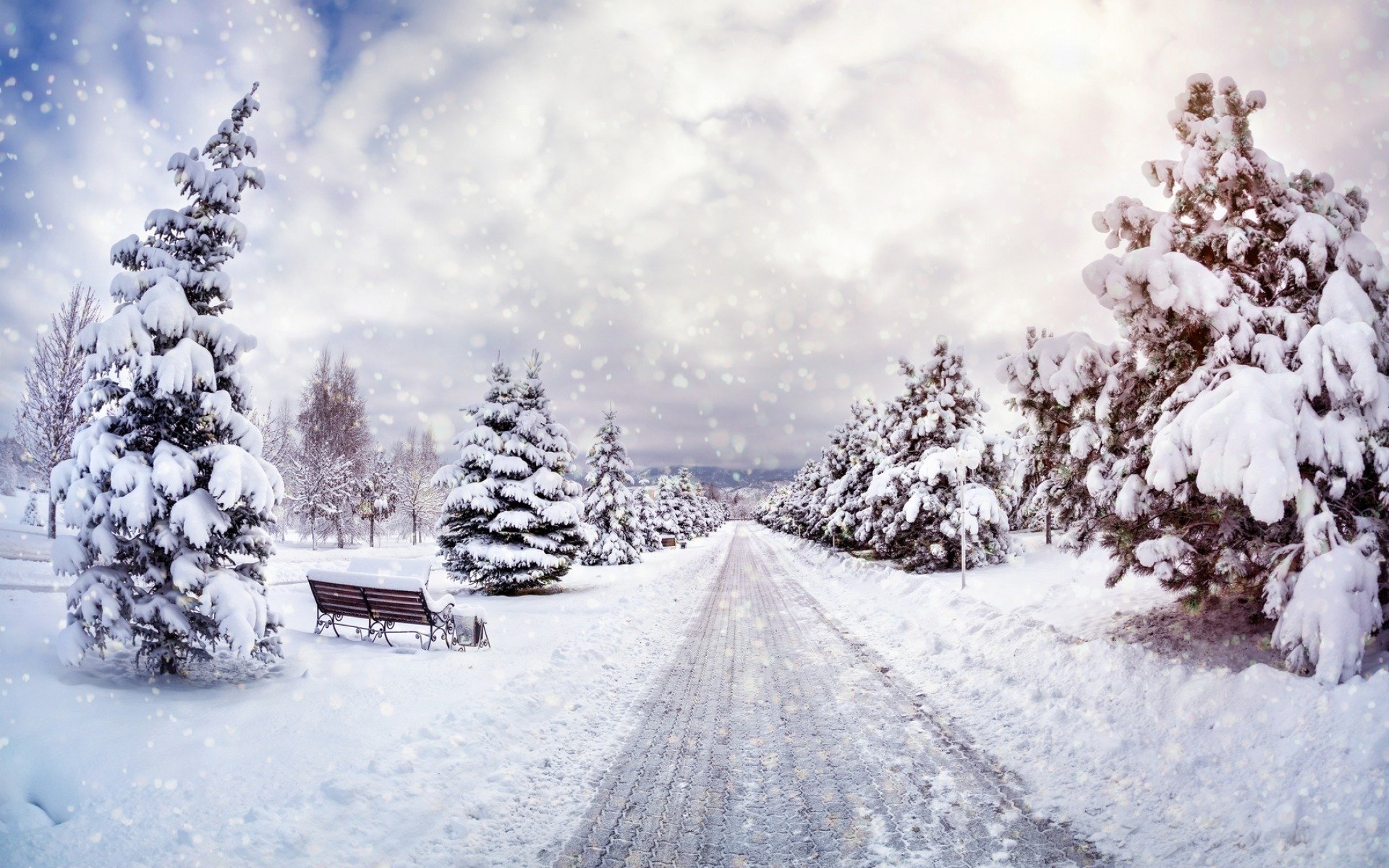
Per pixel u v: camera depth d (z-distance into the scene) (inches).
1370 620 219.3
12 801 183.5
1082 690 277.7
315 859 155.2
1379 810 152.5
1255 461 235.6
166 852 155.6
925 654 410.0
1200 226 315.3
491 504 799.1
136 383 298.0
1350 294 259.4
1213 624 313.4
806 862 159.3
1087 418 328.8
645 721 278.4
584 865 157.8
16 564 693.9
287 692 293.6
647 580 957.8
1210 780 187.6
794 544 2032.5
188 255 327.6
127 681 289.6
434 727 247.1
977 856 159.9
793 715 286.5
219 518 303.9
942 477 904.9
